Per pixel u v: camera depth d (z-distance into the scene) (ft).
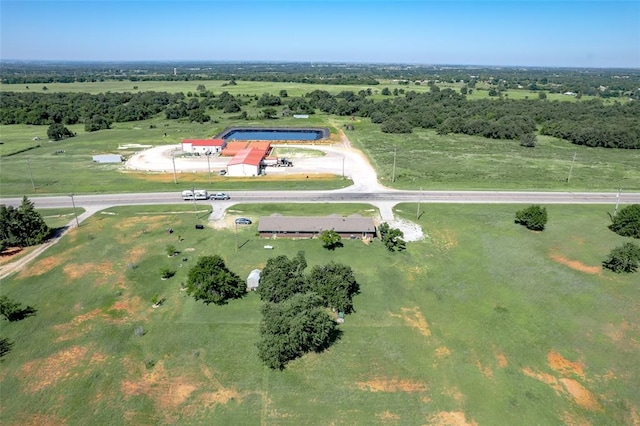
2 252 201.57
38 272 183.52
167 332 144.87
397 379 125.18
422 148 429.79
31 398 118.32
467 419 111.96
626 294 165.58
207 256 179.63
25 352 135.74
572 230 222.48
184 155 394.11
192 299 163.73
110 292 168.55
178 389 121.29
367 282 176.45
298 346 131.23
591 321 150.30
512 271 183.93
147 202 263.29
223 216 241.14
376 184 299.58
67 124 564.30
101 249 203.00
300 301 140.36
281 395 119.34
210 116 635.66
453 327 148.36
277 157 373.40
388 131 520.83
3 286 172.96
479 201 264.72
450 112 595.47
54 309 157.99
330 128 548.72
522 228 224.94
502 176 323.57
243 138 494.18
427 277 180.75
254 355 134.10
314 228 214.28
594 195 277.03
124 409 114.73
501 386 122.72
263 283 161.99
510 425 110.32
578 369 128.88
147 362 130.82
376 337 142.92
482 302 162.61
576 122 508.53
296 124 576.61
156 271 183.93
